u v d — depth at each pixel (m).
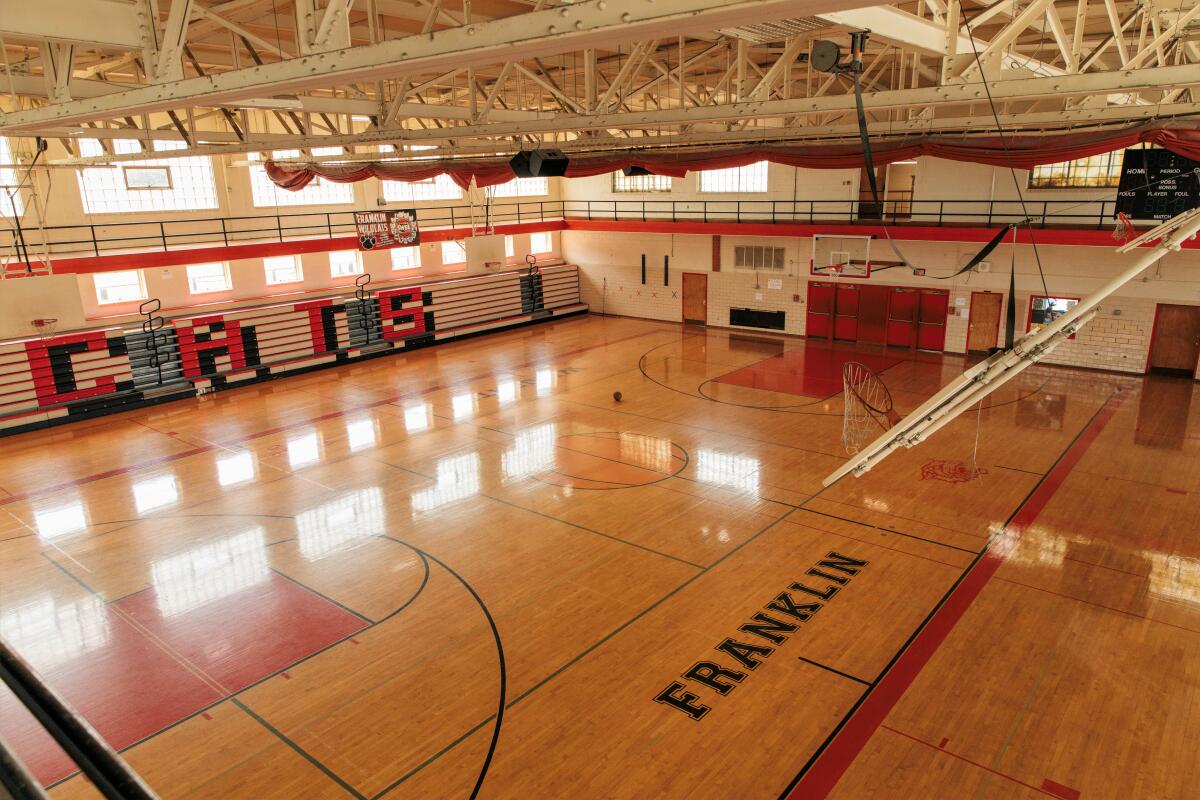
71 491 14.25
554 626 9.59
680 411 18.03
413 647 9.23
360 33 14.35
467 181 21.70
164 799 7.05
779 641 9.16
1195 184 17.61
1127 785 6.91
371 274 27.25
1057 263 20.48
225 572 11.11
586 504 13.07
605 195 30.33
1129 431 15.95
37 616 10.12
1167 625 9.30
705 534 11.90
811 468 14.39
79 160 18.00
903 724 7.75
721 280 27.34
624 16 3.92
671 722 7.87
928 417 5.50
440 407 18.94
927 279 22.73
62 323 18.47
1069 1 14.57
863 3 3.49
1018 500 12.83
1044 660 8.70
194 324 20.95
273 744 7.71
